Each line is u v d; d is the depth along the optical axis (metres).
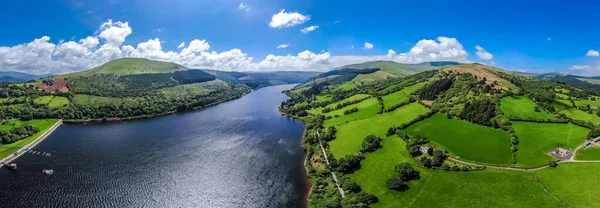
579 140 145.12
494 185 120.12
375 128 194.38
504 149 146.12
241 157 173.75
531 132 158.62
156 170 153.38
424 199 116.56
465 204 110.94
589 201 103.94
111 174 147.88
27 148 184.75
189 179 143.75
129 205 120.69
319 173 145.38
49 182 138.62
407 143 161.75
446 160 142.62
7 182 138.38
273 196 129.50
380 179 134.00
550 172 123.25
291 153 182.00
